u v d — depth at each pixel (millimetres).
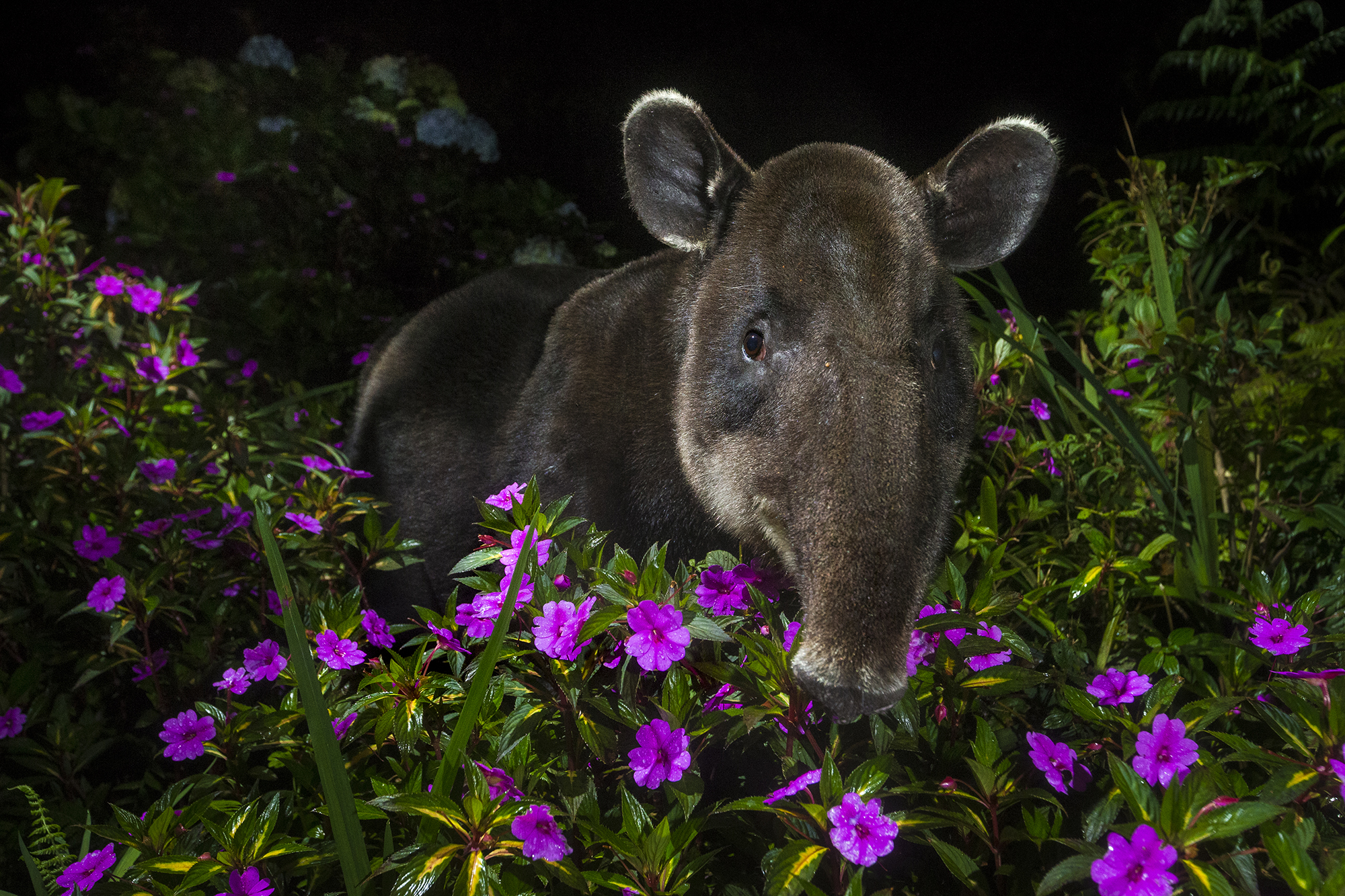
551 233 7531
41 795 2887
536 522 2080
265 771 2221
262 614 3000
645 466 3178
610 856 1879
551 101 13555
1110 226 4844
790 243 2637
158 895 1783
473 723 1717
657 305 3301
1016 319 3869
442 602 3924
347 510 3148
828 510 2148
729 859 2115
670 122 3045
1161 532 3660
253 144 7426
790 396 2457
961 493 3607
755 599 2240
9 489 3580
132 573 2873
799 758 1909
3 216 4699
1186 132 10648
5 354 3973
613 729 2312
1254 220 6227
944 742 2154
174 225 6723
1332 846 1638
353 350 6293
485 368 3883
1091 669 2441
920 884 2102
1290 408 4422
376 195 7043
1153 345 3381
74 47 11008
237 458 3449
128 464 3303
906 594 2031
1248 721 2332
